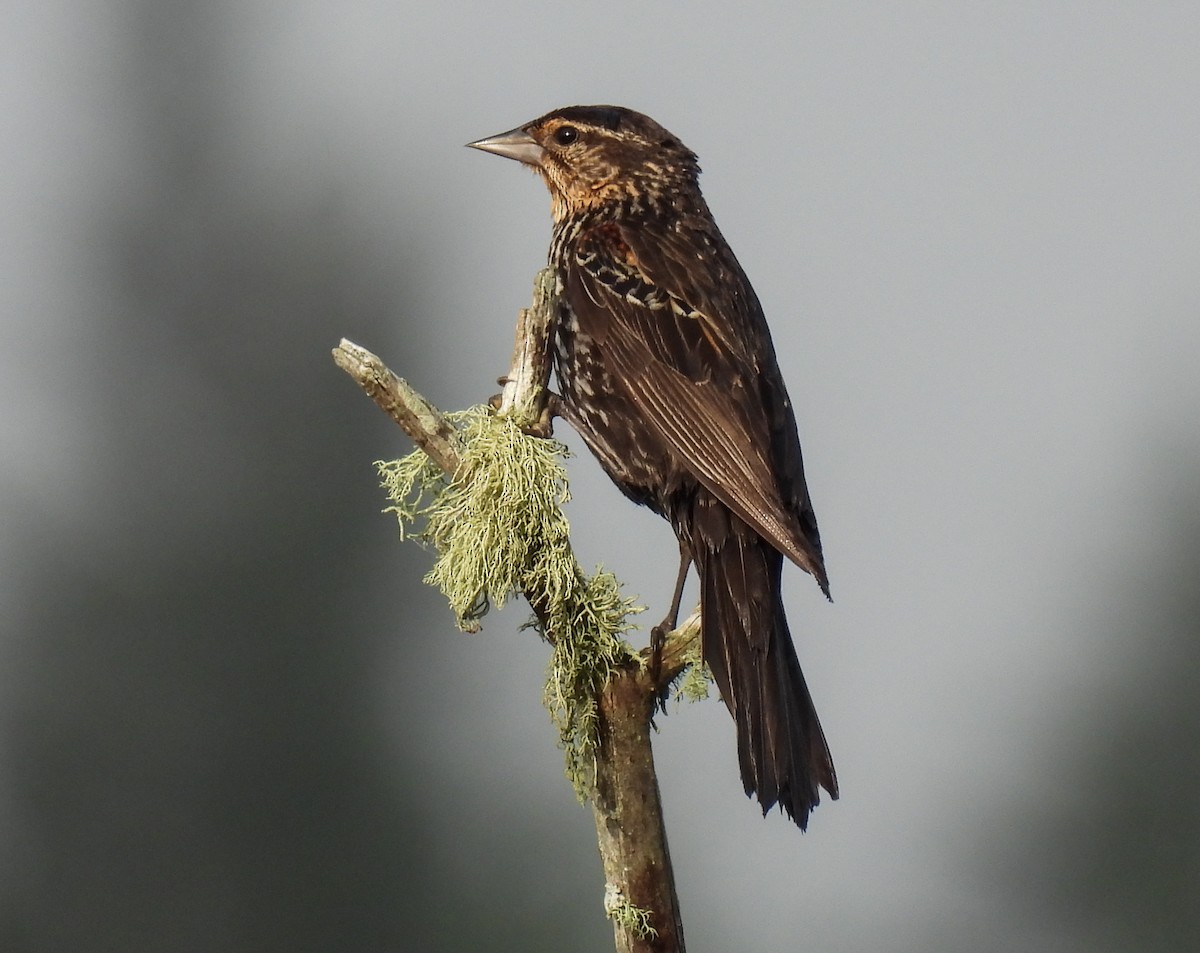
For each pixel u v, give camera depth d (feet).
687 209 30.55
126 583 45.85
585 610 22.72
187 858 44.50
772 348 29.17
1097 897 45.06
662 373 27.78
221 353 48.80
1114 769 45.11
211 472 47.14
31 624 45.96
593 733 22.70
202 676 45.68
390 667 45.52
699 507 26.86
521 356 23.99
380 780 44.73
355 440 47.32
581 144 30.78
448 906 43.50
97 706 45.37
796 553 25.16
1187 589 45.44
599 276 28.66
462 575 23.00
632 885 22.65
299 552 46.09
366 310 50.16
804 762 24.44
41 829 45.03
